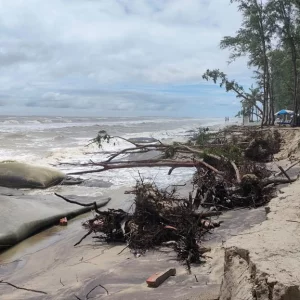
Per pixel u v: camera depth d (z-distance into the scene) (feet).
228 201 33.30
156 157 63.46
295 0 108.78
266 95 128.57
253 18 119.03
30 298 18.04
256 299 11.34
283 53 126.82
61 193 44.52
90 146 89.04
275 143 71.00
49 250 26.53
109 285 18.51
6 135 114.73
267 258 12.47
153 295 16.62
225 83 137.69
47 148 86.94
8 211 30.83
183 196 38.19
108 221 26.78
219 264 19.34
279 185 36.88
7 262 24.85
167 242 24.26
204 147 53.11
